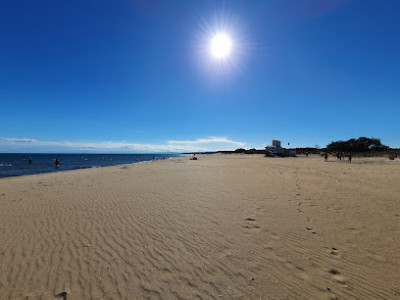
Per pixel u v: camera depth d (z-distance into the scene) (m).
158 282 2.74
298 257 3.24
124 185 10.15
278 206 5.98
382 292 2.43
